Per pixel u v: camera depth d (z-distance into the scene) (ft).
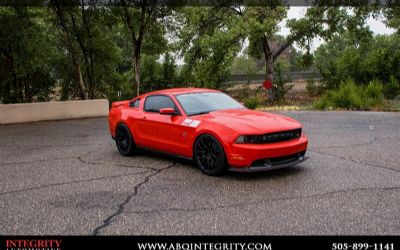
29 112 52.95
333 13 92.27
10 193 19.63
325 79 101.55
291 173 21.25
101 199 18.10
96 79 83.30
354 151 26.32
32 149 32.55
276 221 14.76
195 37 98.89
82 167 24.82
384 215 14.93
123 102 29.58
